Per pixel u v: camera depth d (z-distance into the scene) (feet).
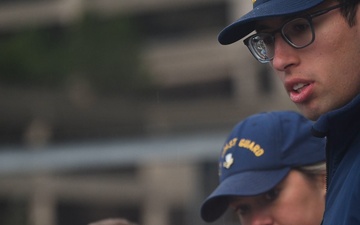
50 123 126.93
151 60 219.41
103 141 84.43
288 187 18.28
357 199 12.09
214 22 215.72
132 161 83.76
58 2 218.79
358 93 12.83
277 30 13.12
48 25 220.84
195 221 66.03
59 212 177.78
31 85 174.60
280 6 12.88
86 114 127.54
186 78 217.77
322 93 12.87
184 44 217.97
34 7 221.25
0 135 127.95
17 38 188.96
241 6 209.46
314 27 12.77
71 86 176.14
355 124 13.00
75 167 87.15
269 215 18.38
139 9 216.74
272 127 18.63
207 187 64.80
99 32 181.27
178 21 219.00
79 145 86.89
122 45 180.75
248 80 201.46
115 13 186.19
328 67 12.76
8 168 90.38
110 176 189.47
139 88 179.32
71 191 179.73
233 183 18.43
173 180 187.21
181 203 186.19
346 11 12.66
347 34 12.70
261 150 18.47
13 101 126.00
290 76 13.05
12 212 167.84
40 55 180.86
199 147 77.30
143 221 192.95
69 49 179.32
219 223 23.11
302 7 12.69
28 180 168.14
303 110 13.19
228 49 209.46
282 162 18.34
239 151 18.72
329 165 13.56
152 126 125.90
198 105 127.75
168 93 219.82
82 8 186.80
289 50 13.01
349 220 12.09
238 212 18.83
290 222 18.21
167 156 80.64
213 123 120.57
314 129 13.17
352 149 13.05
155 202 191.01
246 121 19.20
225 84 211.20
